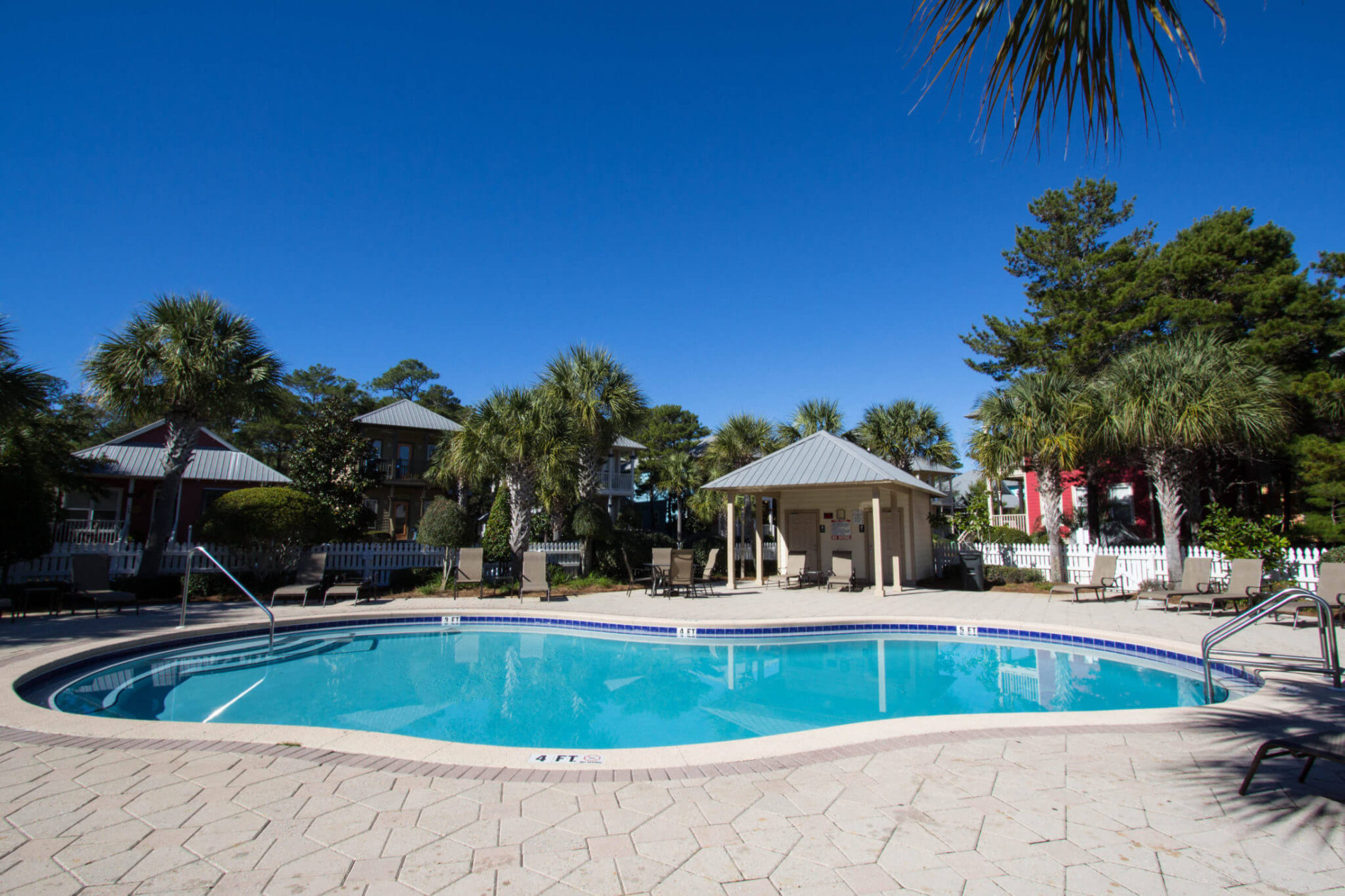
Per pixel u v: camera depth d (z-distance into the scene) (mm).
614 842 3053
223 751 4332
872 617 11359
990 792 3662
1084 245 25219
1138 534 21250
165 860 2857
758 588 17375
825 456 16906
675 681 8445
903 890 2629
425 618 12273
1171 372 13945
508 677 8594
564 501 18547
